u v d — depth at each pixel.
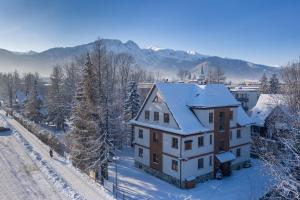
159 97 37.28
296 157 17.41
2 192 27.78
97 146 33.25
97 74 40.25
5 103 124.81
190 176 34.16
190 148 34.25
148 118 39.34
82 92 36.69
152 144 38.12
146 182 35.22
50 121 76.06
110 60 77.81
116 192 29.59
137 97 55.88
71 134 37.44
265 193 29.80
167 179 35.62
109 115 38.62
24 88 140.00
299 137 18.66
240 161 41.47
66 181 30.80
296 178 17.41
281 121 33.47
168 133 35.28
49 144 47.94
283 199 19.12
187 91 39.50
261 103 53.44
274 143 26.86
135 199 29.33
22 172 33.69
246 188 33.41
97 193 27.56
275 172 18.08
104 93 40.81
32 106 79.00
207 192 32.34
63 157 40.94
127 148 53.19
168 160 35.47
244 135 42.12
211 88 39.12
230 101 39.59
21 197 26.69
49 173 32.84
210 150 36.75
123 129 53.38
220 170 37.81
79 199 25.89
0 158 39.22
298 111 23.08
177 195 31.28
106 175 34.00
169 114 35.69
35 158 39.09
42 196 26.91
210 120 36.75
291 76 45.38
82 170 34.78
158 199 29.92
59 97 72.75
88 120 34.28
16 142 49.66
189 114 36.56
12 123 72.50
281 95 43.34
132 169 40.47
